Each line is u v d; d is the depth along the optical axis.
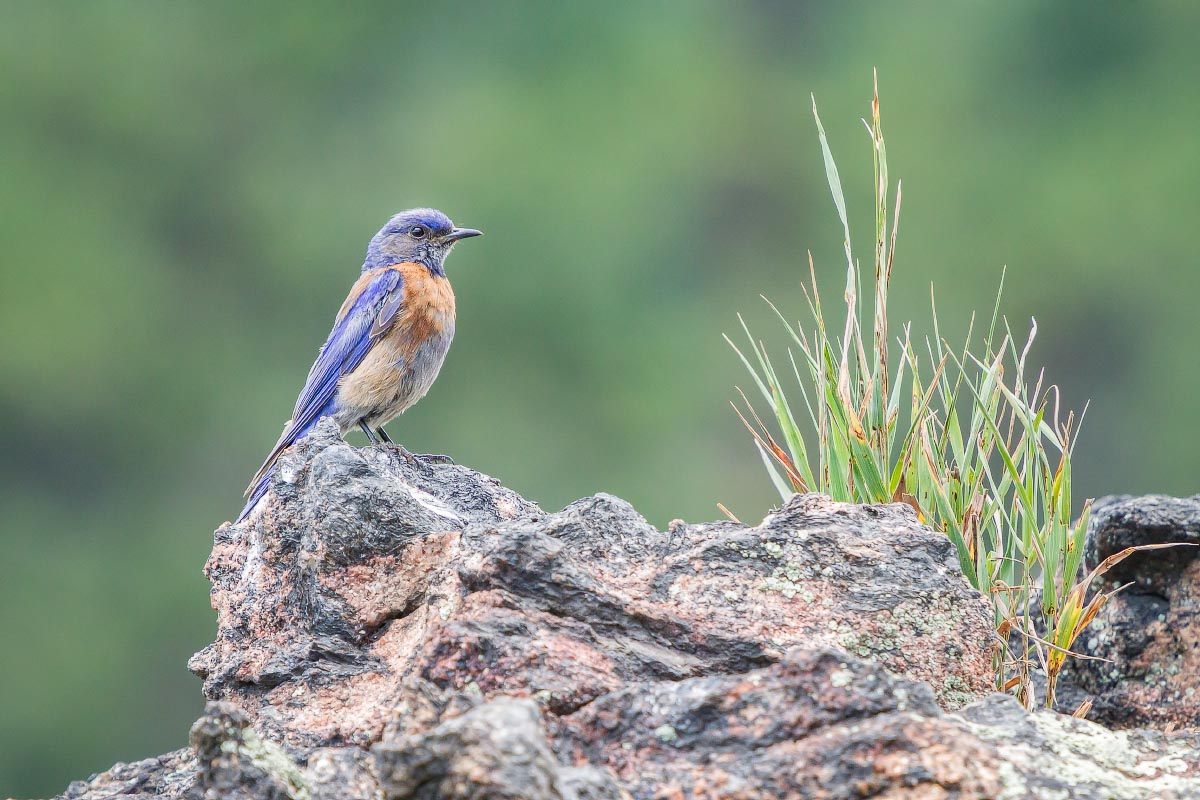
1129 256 26.28
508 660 4.17
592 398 25.44
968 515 5.18
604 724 3.94
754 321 26.48
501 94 30.09
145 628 24.27
